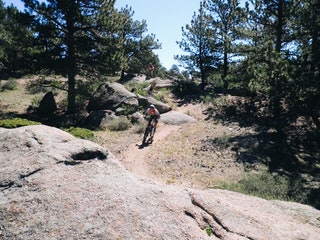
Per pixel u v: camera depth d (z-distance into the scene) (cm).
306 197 1117
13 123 1328
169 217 452
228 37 2391
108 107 2383
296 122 2050
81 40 2286
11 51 2320
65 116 2342
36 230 397
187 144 1741
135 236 404
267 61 1728
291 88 1491
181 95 3180
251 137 1825
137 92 2778
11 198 442
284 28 2123
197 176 1286
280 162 1517
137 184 522
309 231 558
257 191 1131
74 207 436
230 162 1470
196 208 500
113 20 2302
